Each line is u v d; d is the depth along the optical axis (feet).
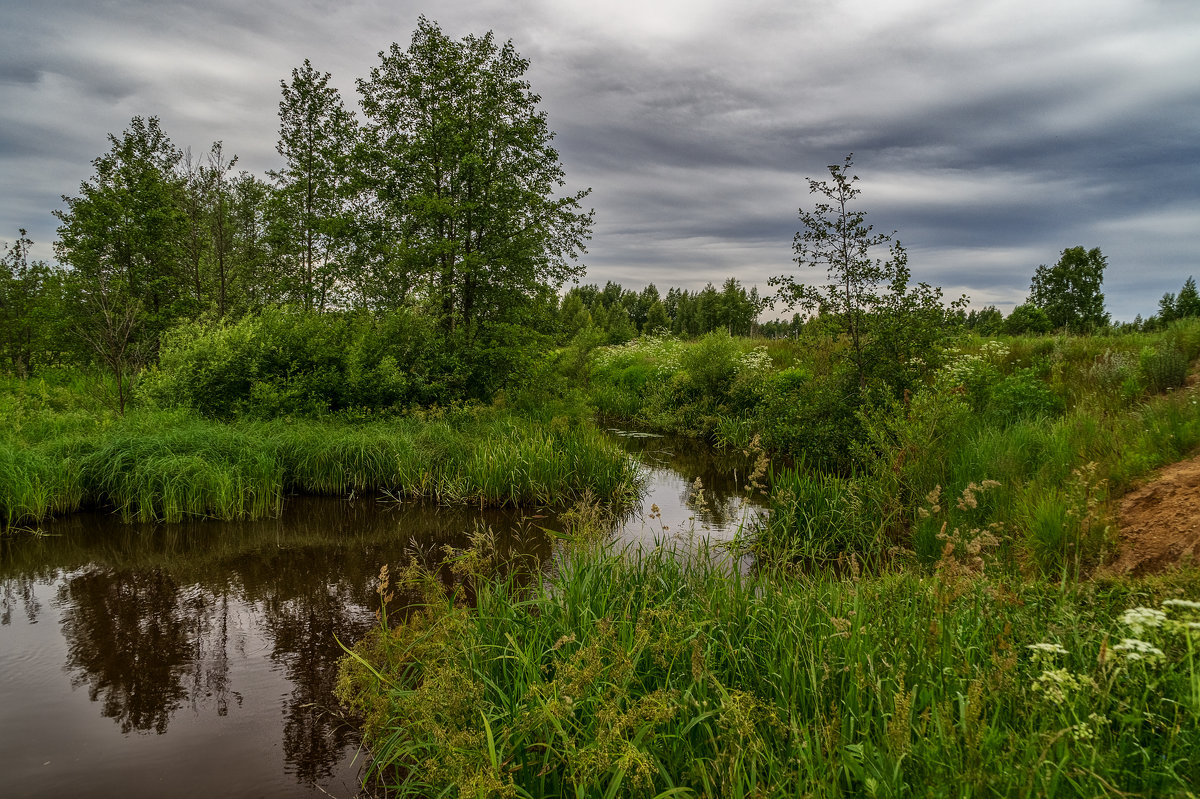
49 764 13.37
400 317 51.08
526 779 10.60
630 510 33.58
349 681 13.38
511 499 34.76
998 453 26.48
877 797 8.02
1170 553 16.31
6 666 17.53
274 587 23.43
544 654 13.44
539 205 52.90
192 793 12.55
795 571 20.76
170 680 16.85
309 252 66.64
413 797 12.17
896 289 36.14
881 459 29.35
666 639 12.14
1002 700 9.65
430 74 53.06
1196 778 8.03
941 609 12.26
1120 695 9.75
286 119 64.69
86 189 65.82
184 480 31.99
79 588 23.31
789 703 10.81
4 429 37.47
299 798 12.43
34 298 70.54
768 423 45.42
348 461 36.91
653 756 9.75
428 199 49.21
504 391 51.34
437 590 16.10
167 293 71.51
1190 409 25.31
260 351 45.09
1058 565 17.75
